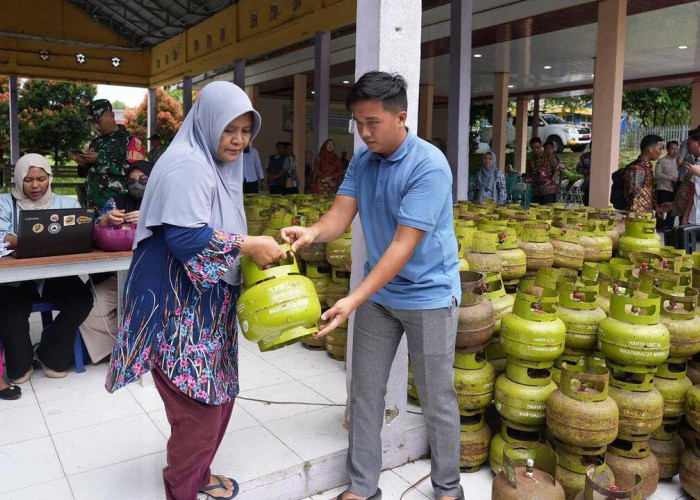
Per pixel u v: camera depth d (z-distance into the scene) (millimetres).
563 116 27078
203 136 2053
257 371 3914
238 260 2256
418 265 2365
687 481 2779
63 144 27766
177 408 2193
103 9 16812
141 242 2127
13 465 2721
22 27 16484
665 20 10070
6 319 3555
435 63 15156
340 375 3855
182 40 16062
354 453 2619
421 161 2252
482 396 2854
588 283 3088
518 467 2557
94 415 3246
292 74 17172
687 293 3072
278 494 2646
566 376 2594
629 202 6324
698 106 15617
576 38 11797
